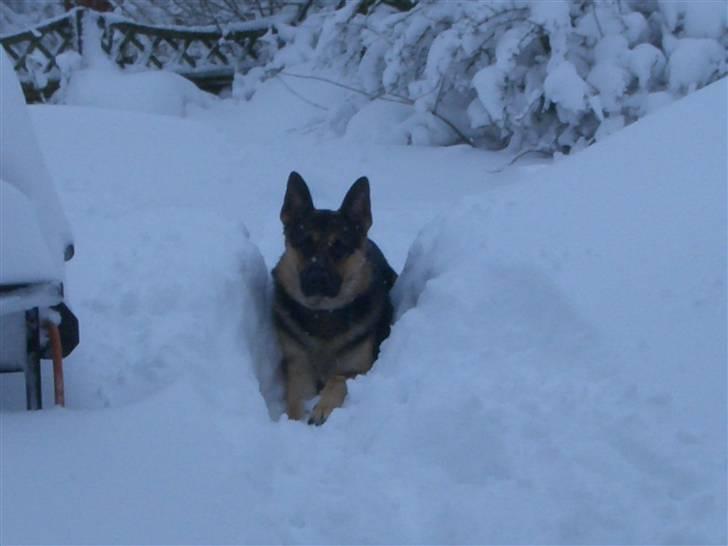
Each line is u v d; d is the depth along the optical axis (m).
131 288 3.77
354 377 4.07
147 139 6.27
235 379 3.59
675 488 2.97
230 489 3.09
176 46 8.80
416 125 6.51
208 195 5.59
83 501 3.02
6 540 2.92
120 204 5.30
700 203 3.57
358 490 3.14
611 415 3.14
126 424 3.25
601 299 3.42
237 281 3.93
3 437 3.17
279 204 5.46
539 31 5.99
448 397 3.30
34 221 3.16
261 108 7.58
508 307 3.54
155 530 2.97
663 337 3.27
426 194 5.69
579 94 5.80
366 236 4.09
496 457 3.14
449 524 3.01
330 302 3.98
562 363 3.33
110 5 9.75
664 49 5.94
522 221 3.83
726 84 3.98
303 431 3.38
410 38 6.38
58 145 6.16
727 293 3.29
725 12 5.82
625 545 2.91
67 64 8.14
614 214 3.67
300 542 3.00
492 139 6.53
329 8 8.39
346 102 7.01
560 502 3.01
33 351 3.26
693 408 3.10
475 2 6.08
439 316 3.62
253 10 9.22
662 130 3.91
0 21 11.41
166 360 3.52
